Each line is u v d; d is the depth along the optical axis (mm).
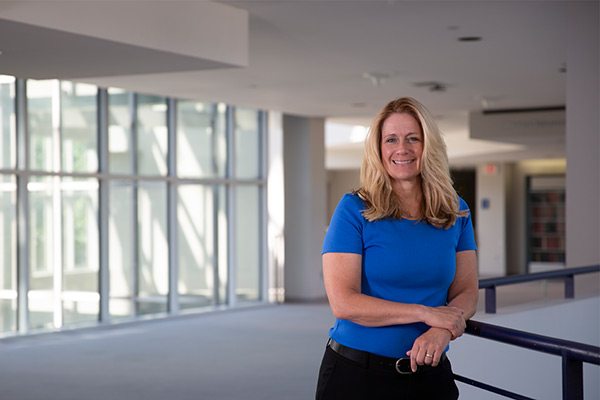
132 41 7281
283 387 8938
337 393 2564
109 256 14281
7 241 12812
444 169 2566
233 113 16609
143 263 14898
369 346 2520
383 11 8312
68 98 13641
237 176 16953
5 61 8195
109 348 11727
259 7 8219
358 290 2535
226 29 8219
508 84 13094
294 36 9484
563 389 2451
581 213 8133
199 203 16031
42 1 6520
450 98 14711
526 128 16078
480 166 27594
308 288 17734
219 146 16469
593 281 7988
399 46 10086
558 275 6156
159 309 15188
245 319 15055
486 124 16391
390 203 2545
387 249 2523
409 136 2551
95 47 7434
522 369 5473
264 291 17312
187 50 7824
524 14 8445
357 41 9773
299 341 12359
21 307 12906
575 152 8156
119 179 14344
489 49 10281
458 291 2707
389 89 13578
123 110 14547
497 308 5695
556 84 13102
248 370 9984
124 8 7203
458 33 9344
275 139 17766
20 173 12836
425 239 2543
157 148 15172
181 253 15703
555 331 5996
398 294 2549
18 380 9406
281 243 17719
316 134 17750
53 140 13398
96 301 14070
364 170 2594
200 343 12188
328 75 12133
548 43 9906
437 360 2406
